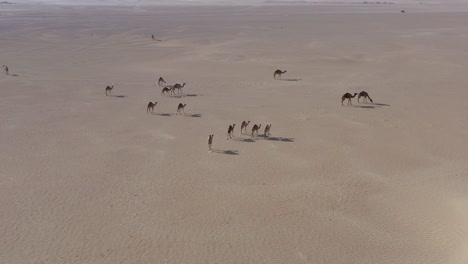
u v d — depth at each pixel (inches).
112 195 925.8
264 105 1561.3
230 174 1019.9
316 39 3297.2
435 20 4830.2
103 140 1230.3
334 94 1713.8
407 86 1835.6
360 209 878.4
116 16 5462.6
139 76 2101.4
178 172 1029.2
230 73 2167.8
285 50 2822.3
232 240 775.7
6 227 810.8
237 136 1256.2
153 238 780.6
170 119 1409.9
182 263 716.0
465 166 1065.5
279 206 885.8
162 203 895.1
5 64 2380.7
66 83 1913.1
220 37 3449.8
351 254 738.2
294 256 733.3
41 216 847.7
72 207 879.7
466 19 4909.0
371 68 2256.4
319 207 884.0
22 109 1515.7
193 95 1724.9
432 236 781.9
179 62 2481.5
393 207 884.6
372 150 1159.0
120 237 783.7
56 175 1015.6
